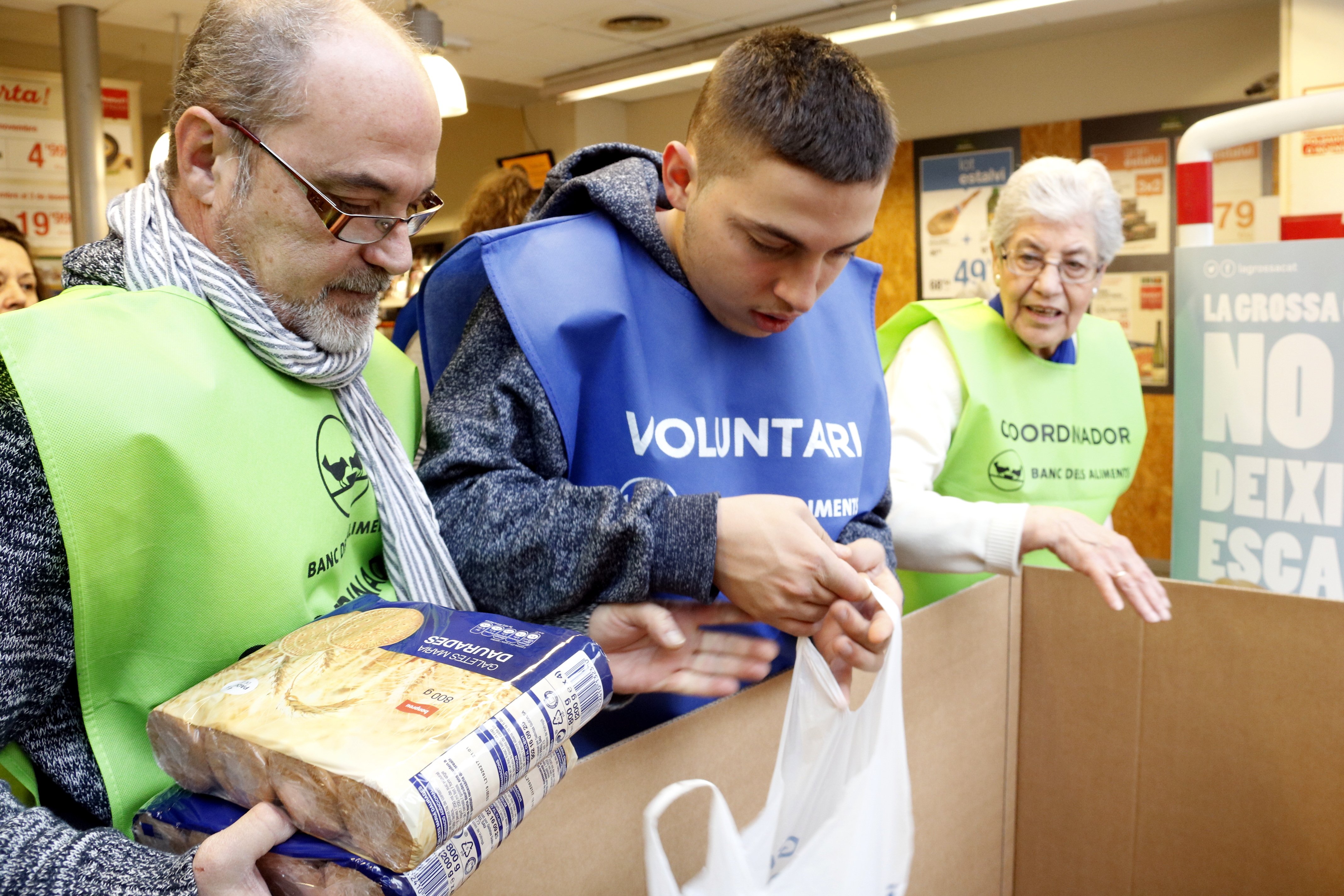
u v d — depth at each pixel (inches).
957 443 62.8
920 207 238.2
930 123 234.4
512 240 37.9
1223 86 193.6
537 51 239.1
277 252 28.2
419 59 29.8
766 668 34.3
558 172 43.4
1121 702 44.8
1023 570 47.2
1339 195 147.5
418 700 21.8
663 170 40.1
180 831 22.7
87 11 205.3
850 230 33.7
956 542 48.9
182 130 28.0
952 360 63.2
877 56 227.0
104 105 227.5
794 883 27.6
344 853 20.2
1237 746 41.6
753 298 36.7
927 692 40.4
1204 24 193.8
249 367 28.1
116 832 21.8
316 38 26.9
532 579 33.2
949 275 236.1
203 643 26.0
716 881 26.3
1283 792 40.6
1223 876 42.4
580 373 38.3
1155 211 205.5
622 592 32.7
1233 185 193.9
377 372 36.4
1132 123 205.6
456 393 38.0
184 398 25.3
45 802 26.4
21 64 273.7
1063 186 60.5
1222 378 60.1
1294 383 57.5
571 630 33.9
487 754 20.6
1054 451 64.9
